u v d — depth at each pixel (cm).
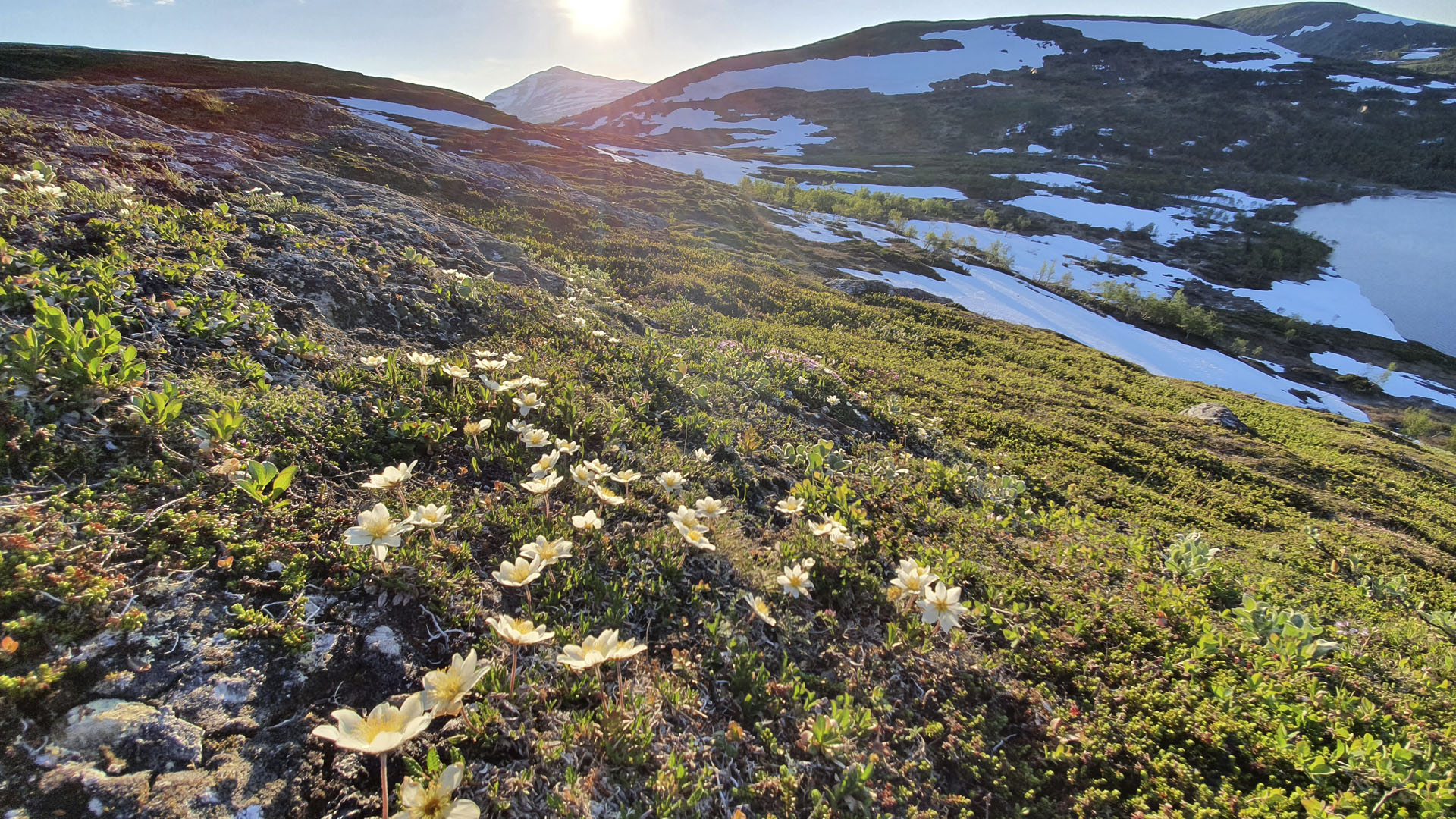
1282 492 1453
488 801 287
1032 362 2441
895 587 470
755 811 320
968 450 1172
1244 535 1098
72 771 247
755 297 2119
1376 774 382
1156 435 1730
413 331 788
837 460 765
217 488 401
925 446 1119
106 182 899
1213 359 4866
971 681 439
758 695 381
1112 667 486
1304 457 1803
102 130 1311
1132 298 5675
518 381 592
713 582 468
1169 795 376
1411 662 582
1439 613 764
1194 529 1069
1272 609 616
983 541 681
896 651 450
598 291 1398
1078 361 2706
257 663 314
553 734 322
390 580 376
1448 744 429
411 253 976
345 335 709
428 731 307
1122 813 365
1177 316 5466
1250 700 463
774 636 438
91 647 288
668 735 343
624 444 638
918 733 389
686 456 657
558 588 418
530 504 488
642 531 502
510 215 2200
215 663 306
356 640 344
